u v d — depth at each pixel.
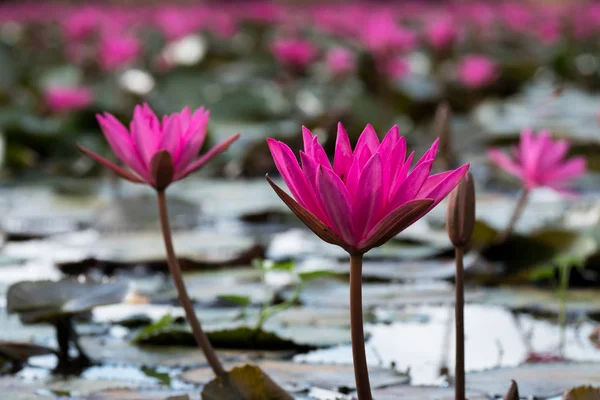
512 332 3.43
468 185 3.05
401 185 2.95
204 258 3.86
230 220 4.95
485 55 16.98
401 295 3.60
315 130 7.36
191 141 3.14
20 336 3.43
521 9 23.22
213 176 6.75
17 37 17.52
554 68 15.06
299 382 3.23
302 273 3.41
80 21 13.04
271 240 4.43
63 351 3.32
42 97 9.19
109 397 3.19
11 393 3.21
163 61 12.16
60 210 5.27
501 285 3.68
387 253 3.97
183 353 3.35
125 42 10.15
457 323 3.06
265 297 3.60
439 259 3.90
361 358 2.97
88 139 7.73
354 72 10.76
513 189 5.83
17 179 6.73
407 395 3.18
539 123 8.62
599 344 3.38
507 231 3.79
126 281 3.40
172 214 4.93
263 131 8.14
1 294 3.64
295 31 16.84
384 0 28.97
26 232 4.56
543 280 3.71
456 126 7.70
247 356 3.33
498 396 3.17
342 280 3.69
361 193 2.93
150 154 3.13
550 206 5.11
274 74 13.32
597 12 20.69
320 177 2.93
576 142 6.60
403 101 9.88
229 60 15.84
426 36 16.23
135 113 3.13
